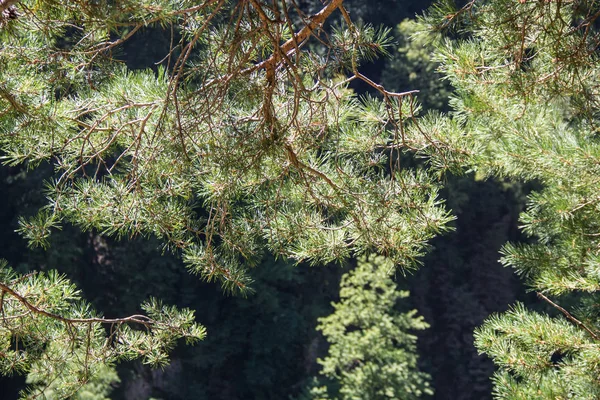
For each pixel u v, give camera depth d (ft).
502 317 17.28
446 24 11.34
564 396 15.80
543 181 17.65
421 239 11.94
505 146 15.10
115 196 11.13
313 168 11.68
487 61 13.69
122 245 62.95
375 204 11.39
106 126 11.33
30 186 58.18
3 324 12.04
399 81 68.03
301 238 12.26
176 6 8.80
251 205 12.06
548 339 16.21
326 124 10.90
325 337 71.31
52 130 10.75
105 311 61.57
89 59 10.42
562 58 10.62
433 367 77.20
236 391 69.92
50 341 12.57
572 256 16.99
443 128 13.26
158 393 64.49
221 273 12.03
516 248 17.79
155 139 9.98
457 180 73.51
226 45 8.63
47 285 12.19
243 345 71.36
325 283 74.79
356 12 49.60
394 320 53.93
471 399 76.48
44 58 10.34
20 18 9.76
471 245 80.18
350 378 50.96
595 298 17.66
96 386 45.32
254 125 9.44
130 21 8.33
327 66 10.68
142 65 32.91
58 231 56.59
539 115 15.07
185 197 11.35
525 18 10.49
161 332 13.19
